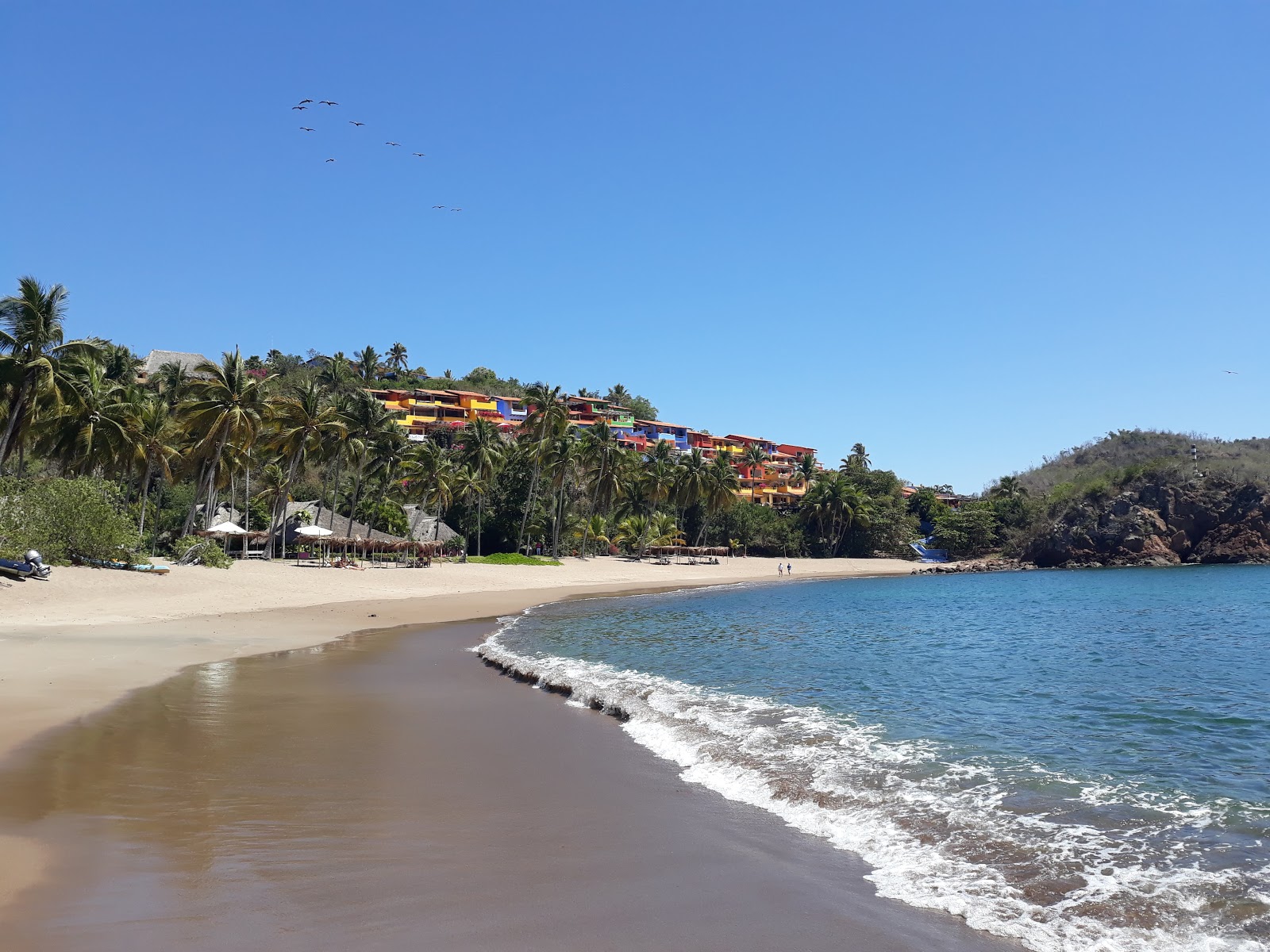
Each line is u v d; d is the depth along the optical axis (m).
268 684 17.67
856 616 39.34
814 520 123.75
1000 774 11.01
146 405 52.38
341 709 14.98
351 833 8.29
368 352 130.00
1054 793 10.18
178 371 66.69
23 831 8.06
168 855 7.51
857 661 23.02
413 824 8.63
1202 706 16.22
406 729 13.41
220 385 51.41
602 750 12.20
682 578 81.00
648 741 12.77
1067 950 6.03
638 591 61.75
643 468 105.12
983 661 23.16
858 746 12.59
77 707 14.30
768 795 9.94
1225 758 12.02
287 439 59.72
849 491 120.06
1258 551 101.62
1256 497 104.00
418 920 6.27
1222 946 6.07
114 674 18.09
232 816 8.76
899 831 8.64
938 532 125.44
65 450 46.41
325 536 59.19
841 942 6.07
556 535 85.44
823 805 9.49
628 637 28.75
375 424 69.62
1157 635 30.14
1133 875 7.48
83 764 10.65
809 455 149.50
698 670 21.08
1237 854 8.04
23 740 11.83
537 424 82.88
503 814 9.07
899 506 130.00
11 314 39.06
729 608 44.47
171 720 13.60
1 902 6.37
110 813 8.69
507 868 7.44
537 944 5.92
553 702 16.03
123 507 48.69
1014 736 13.45
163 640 24.12
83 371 46.59
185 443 57.97
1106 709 15.90
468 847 7.97
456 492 79.75
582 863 7.61
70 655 20.28
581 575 73.12
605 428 91.25
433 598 46.25
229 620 30.88
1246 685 18.83
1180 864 7.76
